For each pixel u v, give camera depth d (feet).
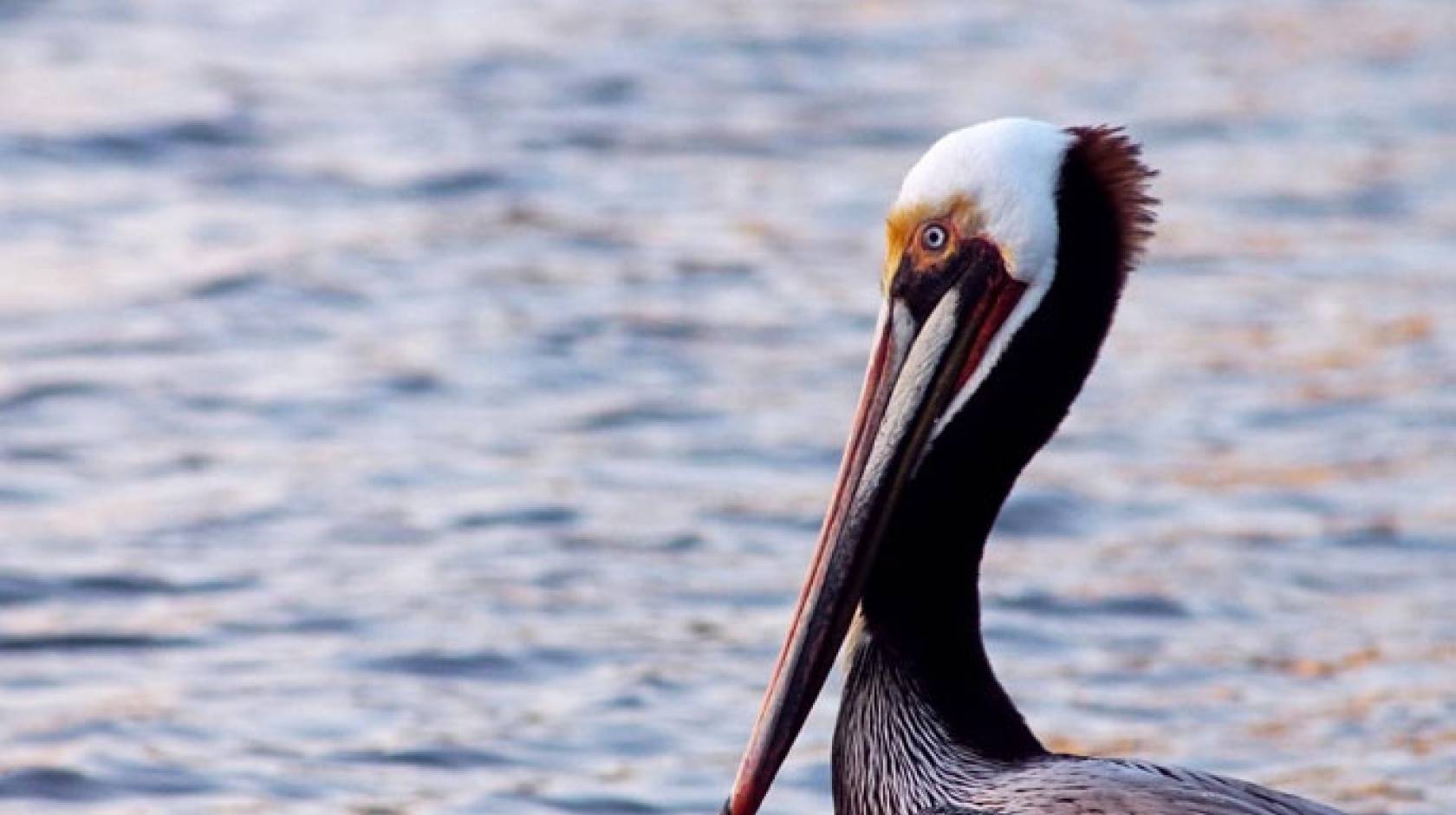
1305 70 101.35
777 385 61.87
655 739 41.06
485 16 104.99
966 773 28.68
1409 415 60.34
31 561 49.29
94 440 57.00
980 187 29.22
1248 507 54.19
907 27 106.93
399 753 40.37
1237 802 26.53
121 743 40.63
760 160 85.30
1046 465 56.90
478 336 65.51
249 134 85.71
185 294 68.54
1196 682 44.42
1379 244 76.69
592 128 88.33
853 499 29.58
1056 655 45.75
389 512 52.47
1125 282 29.50
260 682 43.52
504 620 46.50
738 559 50.01
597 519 52.19
